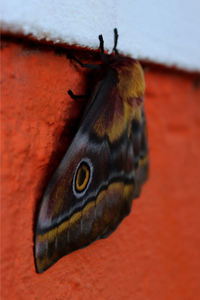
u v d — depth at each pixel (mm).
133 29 232
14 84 196
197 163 314
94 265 229
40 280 206
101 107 210
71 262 218
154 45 248
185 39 270
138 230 261
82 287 224
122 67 218
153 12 243
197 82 304
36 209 204
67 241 198
